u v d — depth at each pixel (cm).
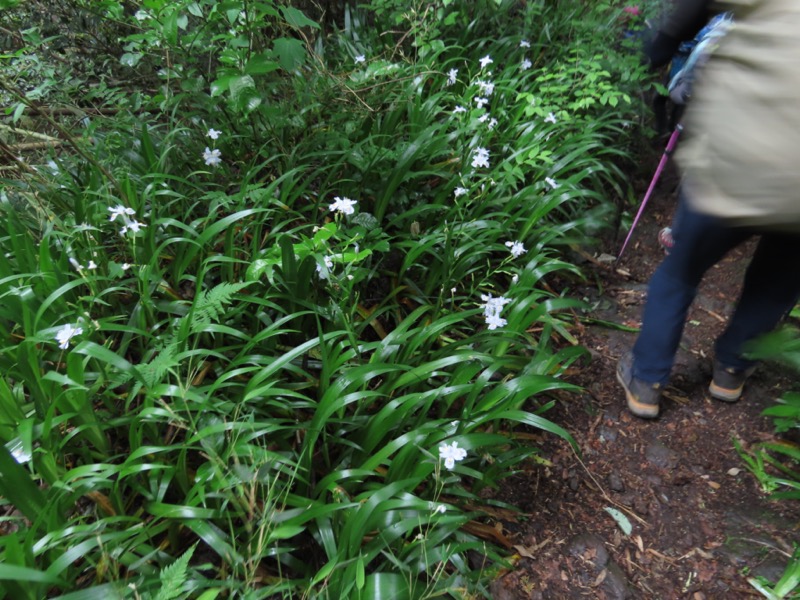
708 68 130
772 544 201
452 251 265
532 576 190
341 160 270
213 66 308
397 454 182
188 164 288
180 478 174
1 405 165
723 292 311
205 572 171
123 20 277
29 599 136
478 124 310
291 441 205
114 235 246
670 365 228
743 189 116
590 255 331
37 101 295
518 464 225
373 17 406
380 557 179
